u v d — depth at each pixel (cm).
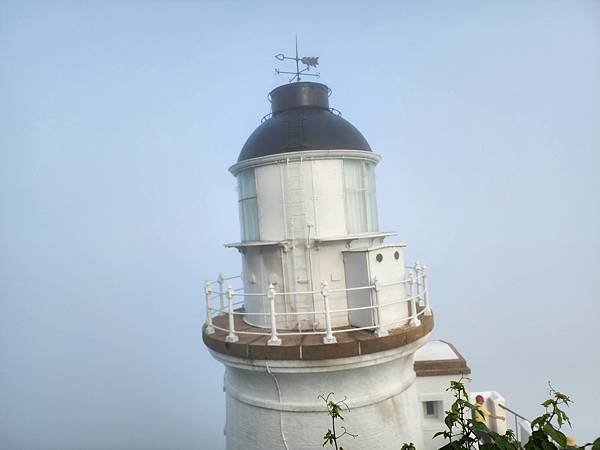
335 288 834
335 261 839
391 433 772
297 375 733
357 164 902
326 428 736
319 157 839
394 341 728
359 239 852
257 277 888
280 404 755
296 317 829
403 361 810
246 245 853
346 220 863
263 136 896
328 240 811
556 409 500
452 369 973
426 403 989
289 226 841
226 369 923
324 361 696
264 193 875
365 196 902
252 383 790
